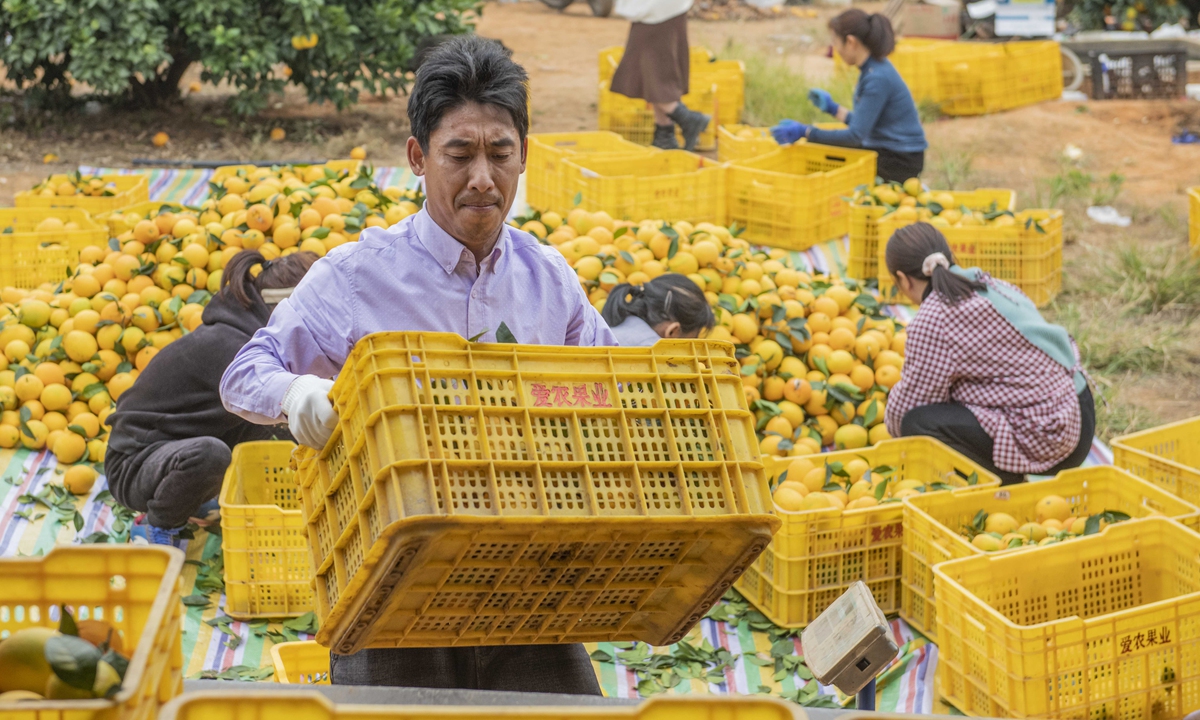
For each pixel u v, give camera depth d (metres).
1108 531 4.09
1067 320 7.33
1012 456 4.98
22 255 6.67
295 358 2.51
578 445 2.06
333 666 2.57
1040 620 4.07
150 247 5.98
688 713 1.36
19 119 10.78
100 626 1.49
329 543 2.19
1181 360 7.07
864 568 4.43
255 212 5.82
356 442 2.03
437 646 2.29
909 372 5.15
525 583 2.14
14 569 1.53
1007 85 12.34
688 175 7.92
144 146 10.37
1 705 1.24
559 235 6.32
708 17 18.09
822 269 7.88
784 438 5.33
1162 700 3.68
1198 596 3.67
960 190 9.92
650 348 2.19
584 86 13.33
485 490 1.98
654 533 2.07
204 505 4.81
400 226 2.59
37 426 5.36
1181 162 10.72
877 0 19.02
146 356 5.46
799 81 12.50
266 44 10.02
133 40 9.87
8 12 10.07
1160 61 12.68
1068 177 9.97
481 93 2.38
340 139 10.72
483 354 2.10
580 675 2.55
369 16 10.42
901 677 4.11
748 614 4.49
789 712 1.34
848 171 8.38
